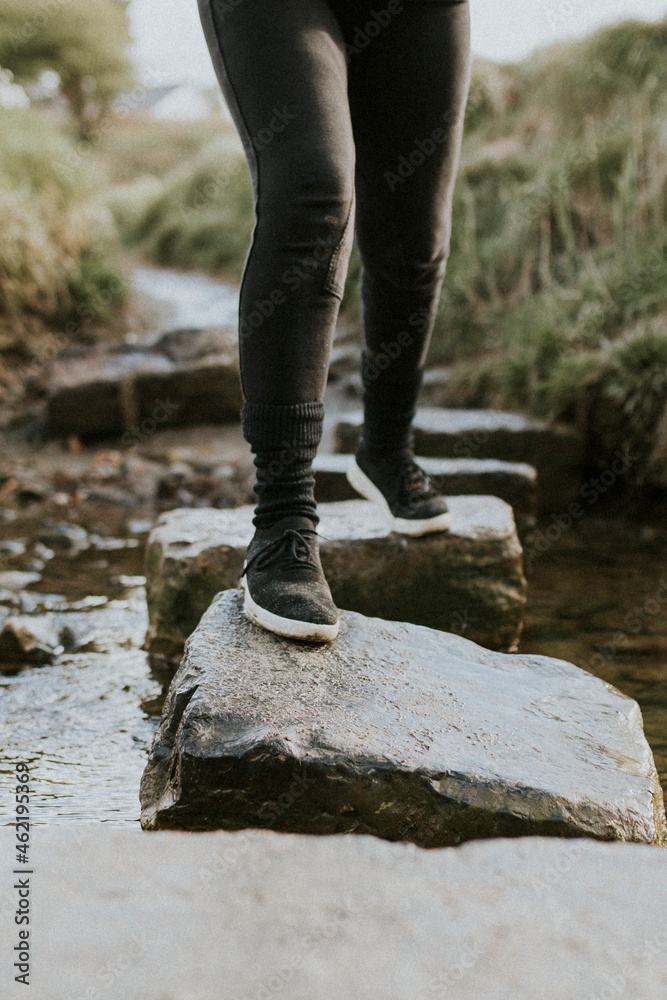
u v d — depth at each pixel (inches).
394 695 51.8
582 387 146.1
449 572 80.9
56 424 181.0
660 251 166.7
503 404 168.6
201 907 29.4
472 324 198.1
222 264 384.8
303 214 48.3
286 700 49.4
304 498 54.9
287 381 50.6
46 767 59.5
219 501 151.9
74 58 724.7
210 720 47.3
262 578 55.1
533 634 85.9
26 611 92.0
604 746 50.6
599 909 30.2
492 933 28.5
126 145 740.0
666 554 117.0
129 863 32.4
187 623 81.1
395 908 29.9
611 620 90.0
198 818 46.0
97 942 27.0
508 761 47.2
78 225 255.4
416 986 25.5
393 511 74.7
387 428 71.4
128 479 159.9
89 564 112.3
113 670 78.2
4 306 219.1
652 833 44.2
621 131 203.6
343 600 80.0
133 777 58.3
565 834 43.8
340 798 45.0
